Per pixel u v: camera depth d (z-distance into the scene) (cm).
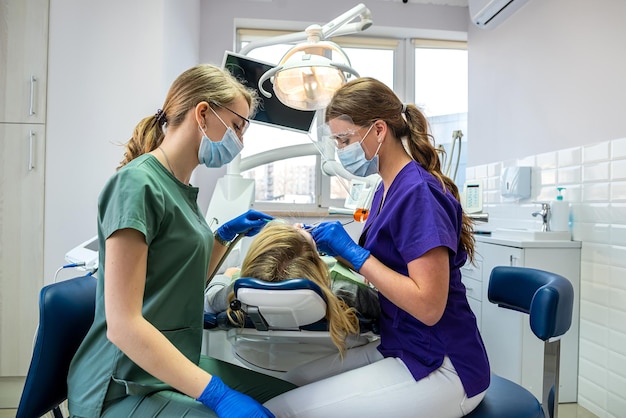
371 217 129
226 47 340
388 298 102
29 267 214
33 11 213
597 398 214
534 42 270
